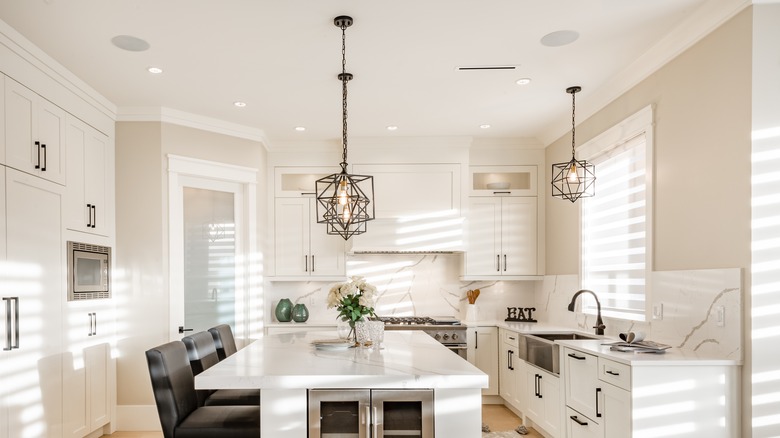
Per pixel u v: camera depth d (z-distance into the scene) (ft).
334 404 7.64
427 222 17.92
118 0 8.79
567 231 16.01
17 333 9.98
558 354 12.17
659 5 9.05
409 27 9.87
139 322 14.35
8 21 9.52
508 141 18.31
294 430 7.55
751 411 8.32
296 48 10.78
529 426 14.76
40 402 10.73
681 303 10.12
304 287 19.16
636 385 8.58
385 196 18.01
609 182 13.69
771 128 8.36
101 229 13.71
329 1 8.86
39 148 10.87
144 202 14.57
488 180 18.56
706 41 9.50
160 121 14.73
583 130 15.05
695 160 9.80
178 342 8.91
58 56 11.09
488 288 19.25
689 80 9.99
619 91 12.65
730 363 8.55
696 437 8.57
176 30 9.93
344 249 18.45
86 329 12.73
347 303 10.66
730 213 8.85
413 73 12.20
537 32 10.10
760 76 8.37
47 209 11.21
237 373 7.59
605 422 9.59
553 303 17.15
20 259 10.21
